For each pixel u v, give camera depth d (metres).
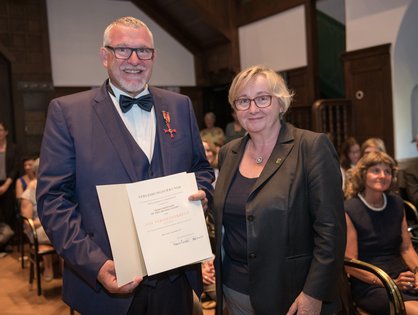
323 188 1.51
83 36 8.20
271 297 1.54
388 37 5.52
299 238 1.55
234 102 1.68
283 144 1.63
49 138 1.56
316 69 6.76
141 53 1.58
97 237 1.51
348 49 6.07
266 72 1.63
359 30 5.89
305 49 6.84
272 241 1.53
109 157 1.55
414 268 2.38
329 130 5.80
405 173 4.07
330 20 7.81
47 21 7.79
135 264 1.46
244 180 1.67
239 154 1.76
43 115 7.76
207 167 1.83
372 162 2.38
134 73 1.59
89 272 1.43
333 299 1.53
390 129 5.59
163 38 8.95
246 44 8.16
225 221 1.70
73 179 1.56
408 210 3.96
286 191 1.53
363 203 2.43
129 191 1.47
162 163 1.62
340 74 7.70
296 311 1.51
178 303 1.70
